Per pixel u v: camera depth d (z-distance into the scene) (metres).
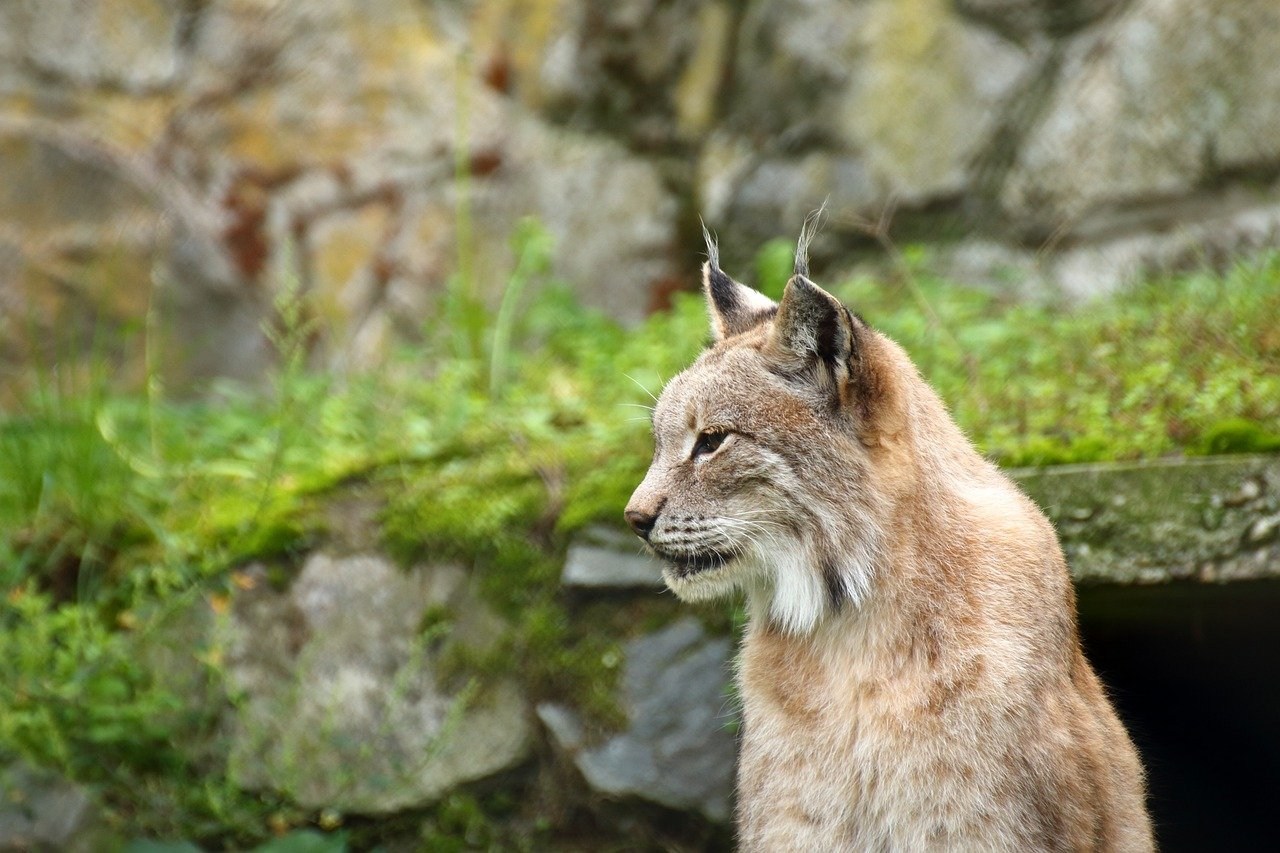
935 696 6.91
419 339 14.19
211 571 9.97
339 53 14.39
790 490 7.19
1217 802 10.47
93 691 9.43
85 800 9.11
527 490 9.99
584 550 9.62
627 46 14.64
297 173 14.38
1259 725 10.43
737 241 14.52
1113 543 8.59
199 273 14.15
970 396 10.16
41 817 8.96
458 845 9.40
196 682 9.81
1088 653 9.97
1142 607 9.26
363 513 10.16
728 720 9.18
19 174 13.99
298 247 14.34
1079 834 6.77
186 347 14.05
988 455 9.05
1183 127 12.86
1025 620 6.95
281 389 11.77
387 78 14.44
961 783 6.80
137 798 9.38
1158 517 8.52
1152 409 9.42
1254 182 12.65
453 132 14.46
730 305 8.14
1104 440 9.13
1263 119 12.56
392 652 9.72
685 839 9.23
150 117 14.30
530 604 9.62
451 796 9.45
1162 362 10.00
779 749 7.29
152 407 11.88
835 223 14.15
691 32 14.62
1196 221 12.85
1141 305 11.32
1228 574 8.44
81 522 10.42
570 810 9.36
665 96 14.71
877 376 7.09
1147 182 13.02
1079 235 13.30
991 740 6.76
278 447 10.40
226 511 10.50
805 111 14.34
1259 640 9.88
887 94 14.03
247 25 14.34
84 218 14.05
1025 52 13.65
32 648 9.41
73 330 12.87
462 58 14.50
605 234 14.61
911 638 7.03
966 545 7.12
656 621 9.46
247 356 14.18
